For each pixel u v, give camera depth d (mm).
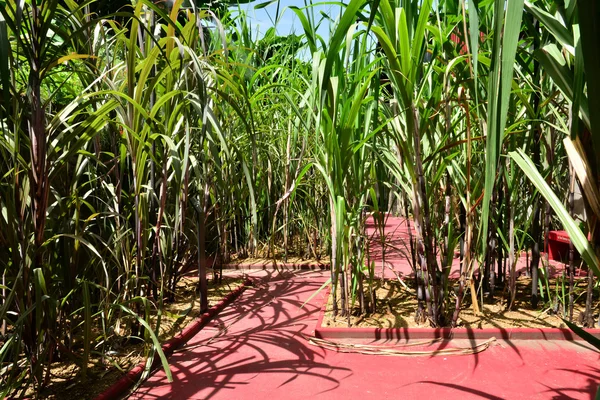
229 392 1811
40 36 1547
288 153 3859
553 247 2689
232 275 3744
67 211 1923
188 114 2121
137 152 2053
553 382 1867
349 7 1322
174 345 2252
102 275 2227
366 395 1782
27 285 1603
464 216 2705
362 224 2570
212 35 3305
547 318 2475
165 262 2650
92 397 1681
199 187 2996
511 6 833
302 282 3578
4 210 1717
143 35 2475
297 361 2109
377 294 2996
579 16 846
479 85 2303
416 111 2195
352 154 2203
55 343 1769
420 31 1920
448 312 2572
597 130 943
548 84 2320
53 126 1683
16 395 1681
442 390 1814
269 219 4219
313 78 1991
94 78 2078
